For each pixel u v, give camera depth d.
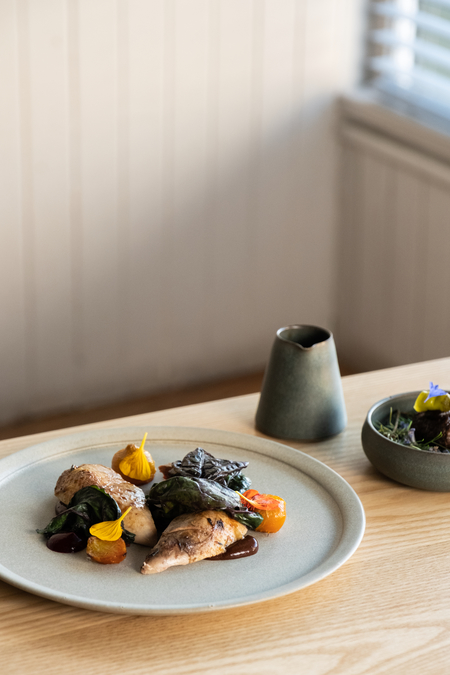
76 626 0.65
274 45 2.41
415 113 2.40
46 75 2.11
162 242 2.44
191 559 0.70
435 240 2.36
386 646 0.64
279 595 0.65
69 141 2.20
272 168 2.54
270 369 0.98
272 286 2.70
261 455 0.92
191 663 0.61
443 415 0.90
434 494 0.87
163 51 2.25
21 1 2.01
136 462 0.85
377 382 1.17
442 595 0.70
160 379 2.59
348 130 2.56
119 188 2.31
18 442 0.96
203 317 2.60
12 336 2.30
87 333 2.41
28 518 0.78
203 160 2.42
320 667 0.61
